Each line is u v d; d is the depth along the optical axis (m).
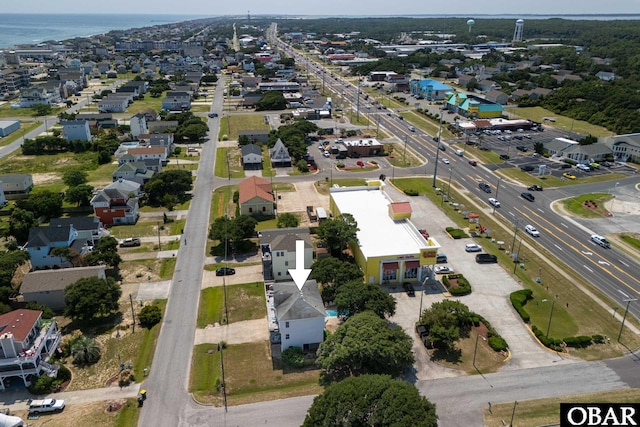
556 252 106.44
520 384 68.25
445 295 90.44
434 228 118.06
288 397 65.88
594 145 169.50
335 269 84.75
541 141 191.00
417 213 126.69
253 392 66.88
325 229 98.00
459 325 80.44
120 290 86.00
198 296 90.06
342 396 55.31
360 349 65.31
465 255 104.81
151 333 79.38
